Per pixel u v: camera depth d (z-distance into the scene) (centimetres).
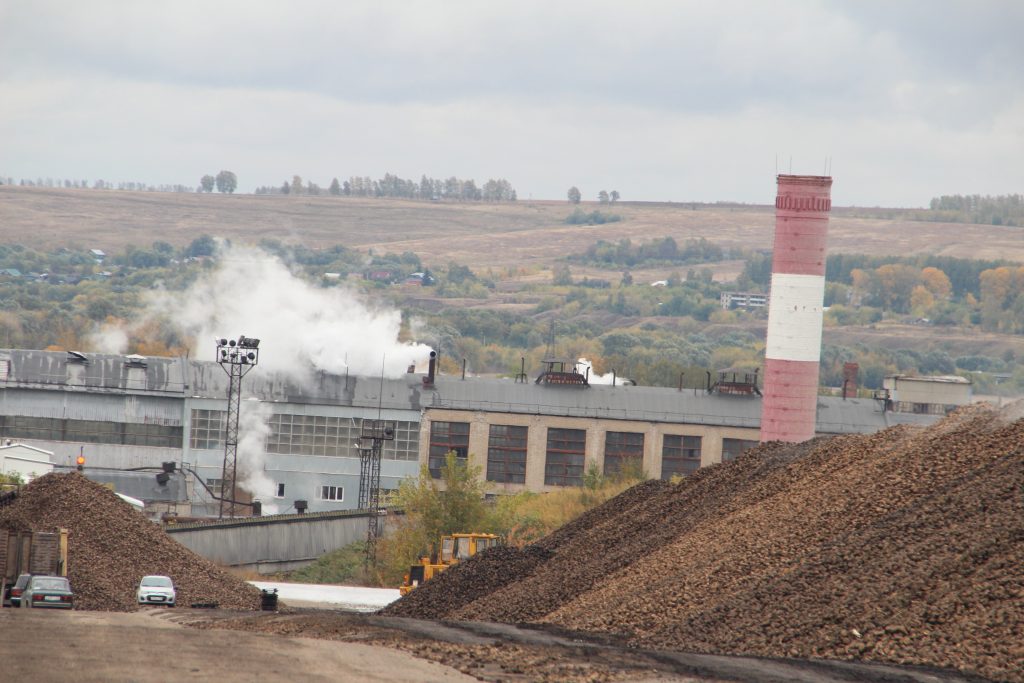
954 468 6738
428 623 6481
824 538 6444
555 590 7819
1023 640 4678
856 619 5219
